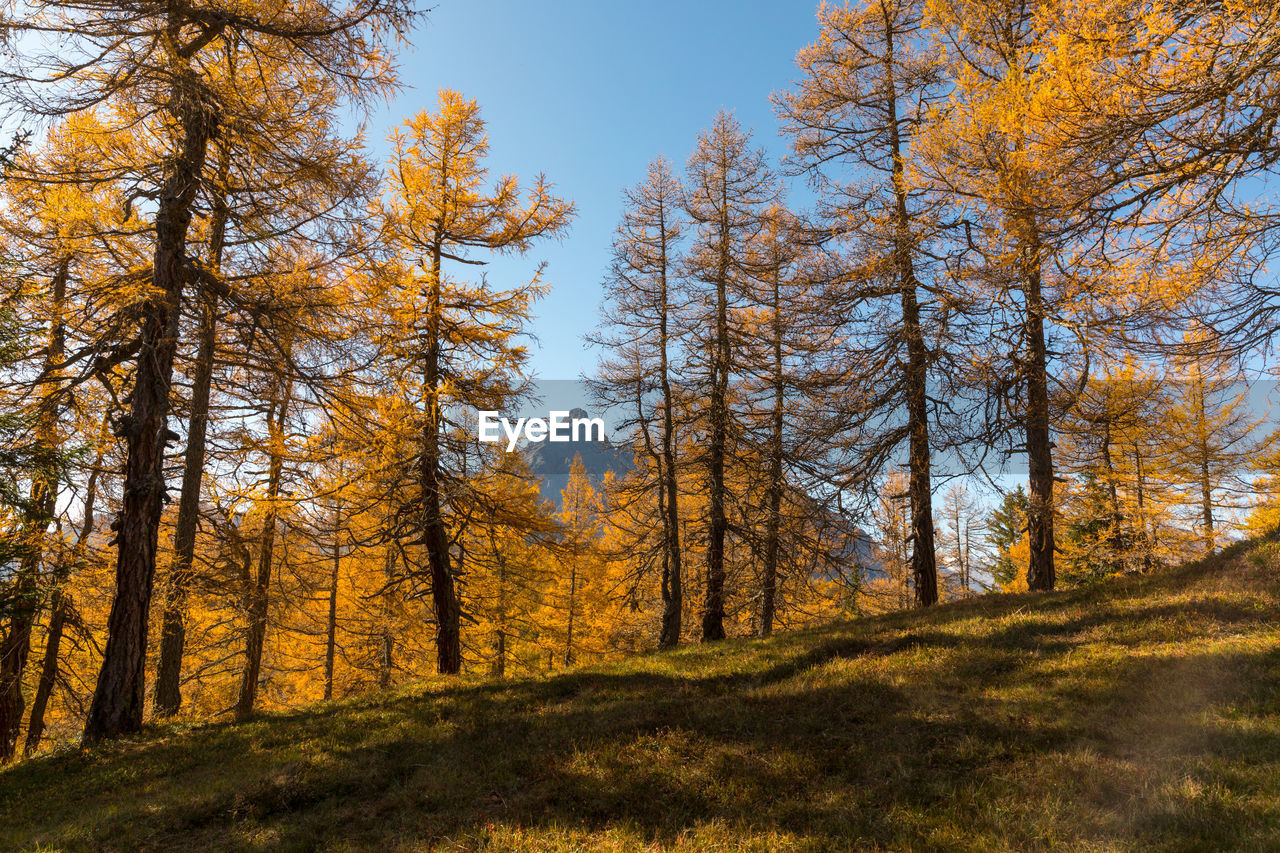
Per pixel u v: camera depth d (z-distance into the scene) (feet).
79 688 53.11
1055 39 25.35
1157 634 26.50
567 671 38.99
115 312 34.06
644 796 19.60
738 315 58.39
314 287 35.81
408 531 44.27
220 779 24.07
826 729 22.75
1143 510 67.51
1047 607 34.30
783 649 36.11
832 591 75.05
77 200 32.42
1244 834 13.32
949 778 18.19
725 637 52.21
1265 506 65.92
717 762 20.98
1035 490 41.01
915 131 44.88
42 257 37.83
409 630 64.39
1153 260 26.84
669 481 55.57
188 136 32.86
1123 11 23.72
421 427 42.04
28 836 20.48
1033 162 26.27
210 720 36.11
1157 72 22.75
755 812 17.85
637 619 74.95
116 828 20.47
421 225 43.04
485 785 21.59
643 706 27.35
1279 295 24.22
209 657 57.62
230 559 44.80
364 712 32.86
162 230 32.63
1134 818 14.61
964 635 31.60
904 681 26.22
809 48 48.80
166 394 33.09
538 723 26.86
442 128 43.96
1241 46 20.90
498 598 67.77
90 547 41.52
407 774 23.35
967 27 38.55
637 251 57.88
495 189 45.03
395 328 41.73
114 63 29.25
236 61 35.73
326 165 33.24
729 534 56.59
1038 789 16.51
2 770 29.50
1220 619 26.76
